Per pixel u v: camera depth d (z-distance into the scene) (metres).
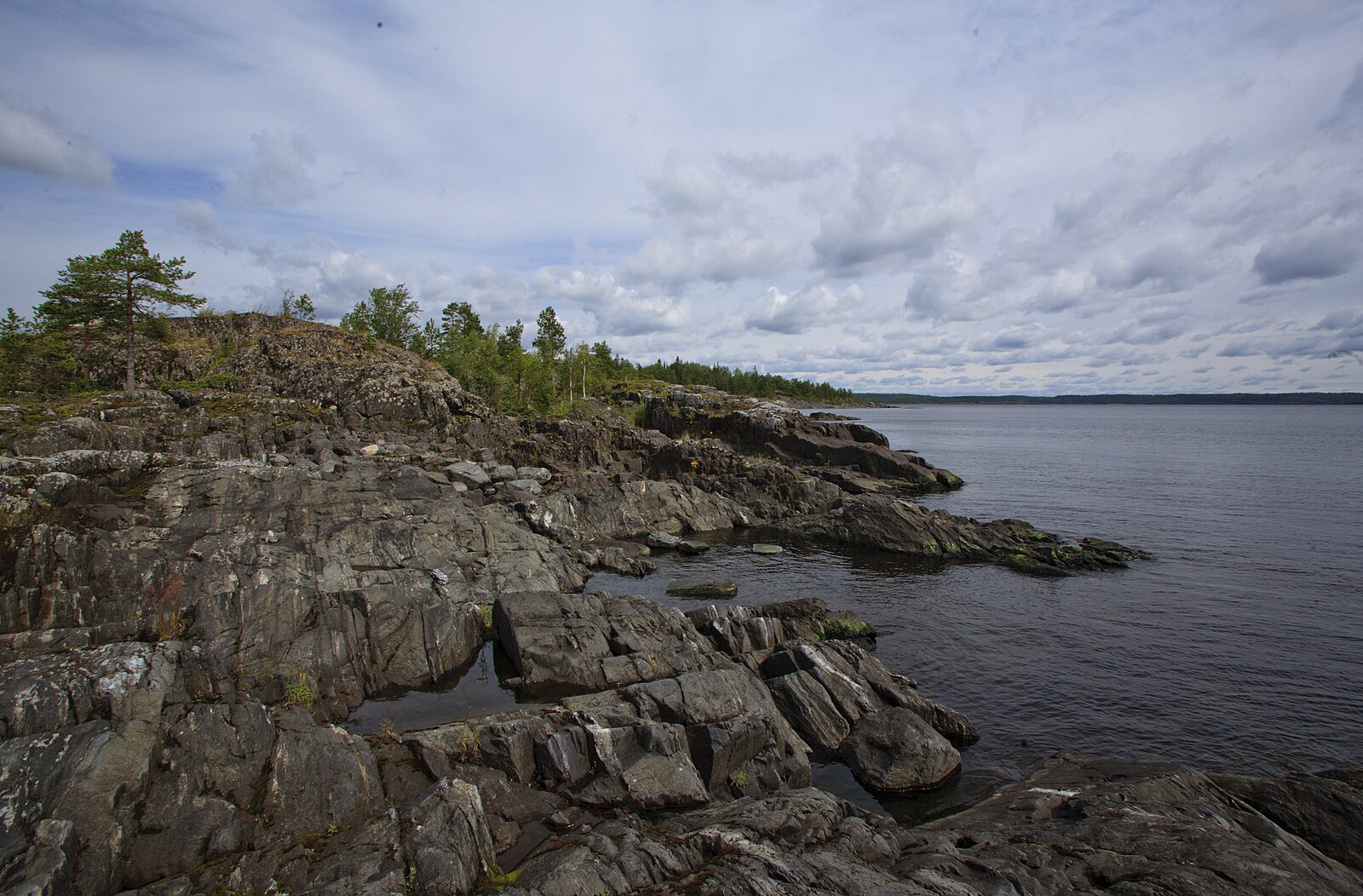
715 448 68.44
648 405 98.31
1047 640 29.92
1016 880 12.38
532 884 12.30
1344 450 118.69
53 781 12.99
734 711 20.28
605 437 72.69
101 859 11.99
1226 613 33.38
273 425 53.81
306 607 22.78
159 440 44.19
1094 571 41.03
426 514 36.50
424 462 54.28
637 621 25.95
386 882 11.77
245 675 19.69
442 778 14.75
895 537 46.91
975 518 58.00
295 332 79.00
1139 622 32.28
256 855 12.57
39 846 11.62
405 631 24.16
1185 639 30.08
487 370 97.19
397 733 17.91
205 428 48.66
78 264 57.53
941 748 19.94
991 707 23.95
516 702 22.16
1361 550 45.50
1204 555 44.47
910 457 80.00
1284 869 12.67
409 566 31.62
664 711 19.89
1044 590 37.38
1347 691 24.97
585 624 25.33
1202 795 16.84
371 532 32.97
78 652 17.47
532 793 16.33
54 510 26.62
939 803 18.58
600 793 16.62
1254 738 21.77
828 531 50.19
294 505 33.41
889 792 18.98
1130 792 16.47
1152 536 50.34
